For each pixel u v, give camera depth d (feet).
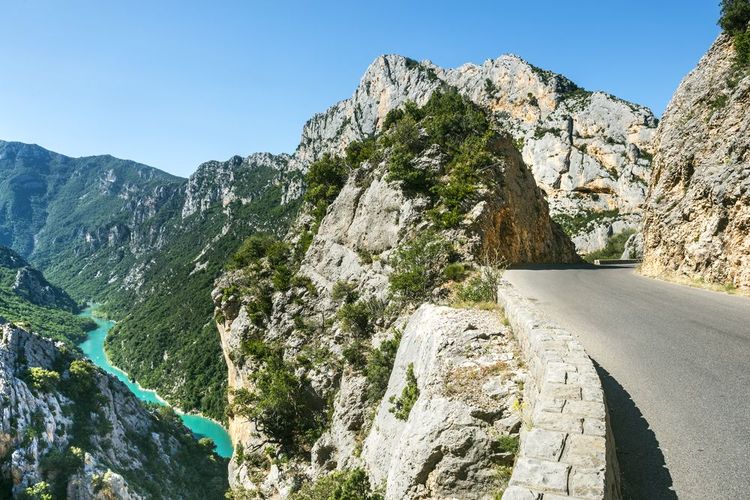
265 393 106.01
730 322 36.91
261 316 138.41
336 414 81.41
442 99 154.71
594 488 13.67
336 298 109.70
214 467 242.58
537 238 132.26
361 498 41.55
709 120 73.26
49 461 177.47
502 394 28.99
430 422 30.14
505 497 13.94
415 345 45.65
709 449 18.75
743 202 58.03
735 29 76.64
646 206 94.84
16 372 208.33
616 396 24.86
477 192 101.55
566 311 46.39
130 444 223.30
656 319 40.22
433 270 80.28
